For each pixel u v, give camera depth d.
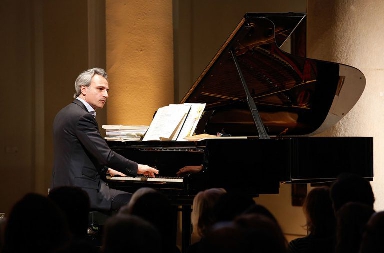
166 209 6.01
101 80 10.15
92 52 13.20
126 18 12.82
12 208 5.28
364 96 12.26
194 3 15.70
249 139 9.63
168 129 9.93
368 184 7.20
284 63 10.77
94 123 9.86
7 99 14.84
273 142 9.75
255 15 9.83
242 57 10.68
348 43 12.32
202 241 4.42
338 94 11.33
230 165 9.52
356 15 12.27
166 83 13.05
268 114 11.48
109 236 4.50
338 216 5.91
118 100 12.79
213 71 10.59
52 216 5.26
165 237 6.03
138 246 4.45
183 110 10.07
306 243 6.82
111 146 10.38
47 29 14.91
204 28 15.83
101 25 13.05
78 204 6.41
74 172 9.83
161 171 9.95
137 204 5.99
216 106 11.27
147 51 12.91
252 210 5.78
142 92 12.86
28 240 5.20
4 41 14.83
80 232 6.52
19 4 15.00
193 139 9.65
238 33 10.06
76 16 14.35
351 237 5.82
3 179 14.76
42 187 15.05
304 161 9.94
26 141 15.02
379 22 12.19
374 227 5.16
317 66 10.90
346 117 12.38
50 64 14.88
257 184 9.64
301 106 11.48
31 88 15.06
